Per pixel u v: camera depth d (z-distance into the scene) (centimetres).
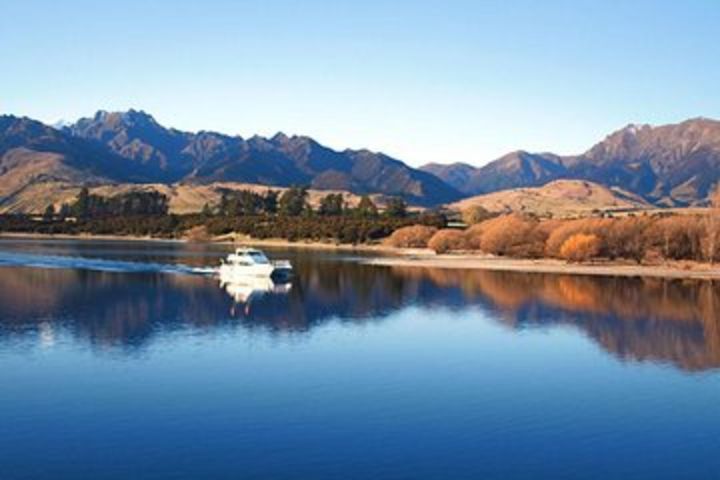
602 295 9019
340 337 5956
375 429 3591
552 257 14875
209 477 2975
